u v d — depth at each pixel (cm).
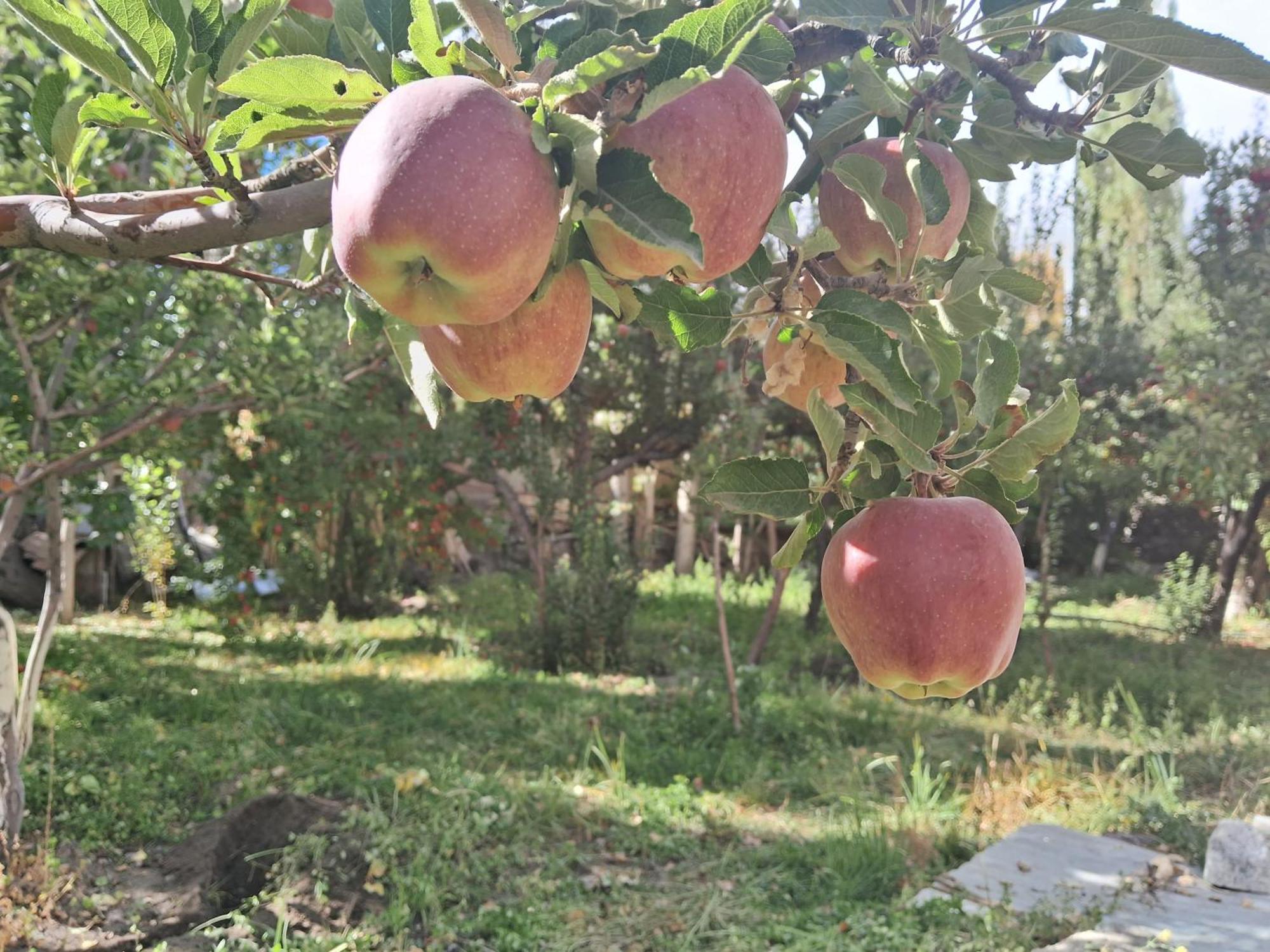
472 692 935
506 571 1806
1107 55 124
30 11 94
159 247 112
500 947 476
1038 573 1886
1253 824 645
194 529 1727
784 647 1220
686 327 105
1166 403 1205
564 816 629
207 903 493
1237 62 100
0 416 666
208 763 659
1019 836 617
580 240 95
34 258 568
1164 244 1255
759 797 694
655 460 1318
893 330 103
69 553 1184
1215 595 1405
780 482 115
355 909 502
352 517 1411
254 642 1165
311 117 95
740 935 483
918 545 114
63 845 531
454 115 80
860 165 108
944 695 121
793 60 103
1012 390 108
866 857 566
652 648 1195
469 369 99
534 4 100
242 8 104
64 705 745
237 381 677
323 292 160
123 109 104
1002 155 131
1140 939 472
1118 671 1092
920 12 114
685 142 88
